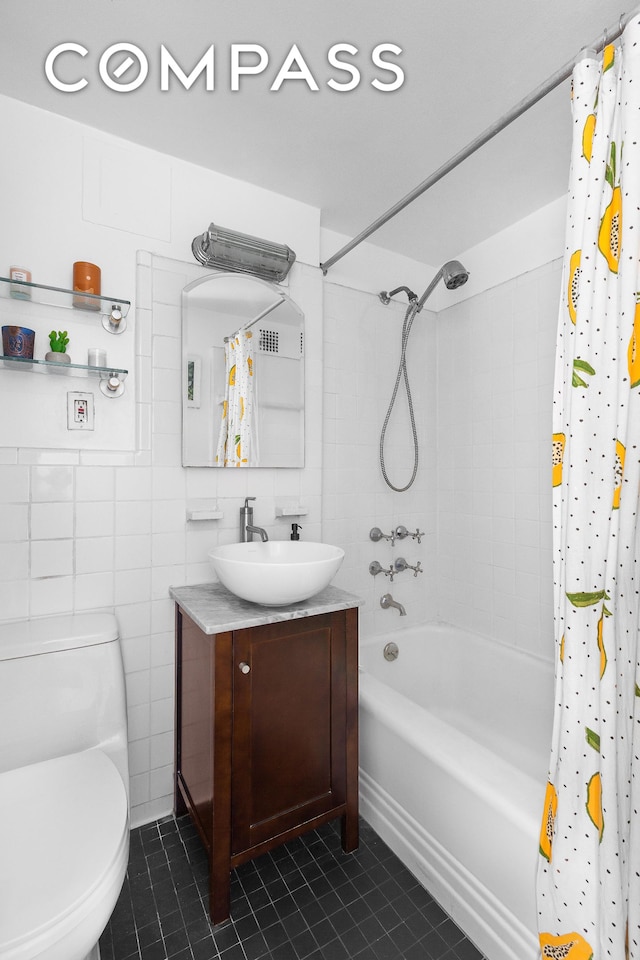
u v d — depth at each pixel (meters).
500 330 2.30
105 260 1.60
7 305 1.44
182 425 1.71
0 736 1.24
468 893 1.25
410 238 2.35
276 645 1.38
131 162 1.65
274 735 1.38
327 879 1.42
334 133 1.62
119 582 1.61
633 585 1.00
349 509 2.30
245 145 1.68
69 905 0.81
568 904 0.98
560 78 1.09
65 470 1.52
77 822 1.00
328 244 2.27
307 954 1.18
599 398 1.02
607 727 0.96
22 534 1.46
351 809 1.52
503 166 1.81
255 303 1.87
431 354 2.65
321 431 2.10
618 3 1.17
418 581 2.57
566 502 1.07
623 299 0.97
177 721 1.68
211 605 1.47
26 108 1.48
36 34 1.26
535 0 1.16
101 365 1.53
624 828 0.99
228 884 1.28
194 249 1.75
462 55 1.32
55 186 1.52
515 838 1.14
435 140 1.66
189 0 1.17
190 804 1.51
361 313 2.36
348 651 1.53
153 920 1.27
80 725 1.34
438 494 2.66
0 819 1.00
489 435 2.37
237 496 1.85
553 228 2.06
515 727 2.08
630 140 0.96
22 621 1.46
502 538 2.30
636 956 0.93
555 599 1.12
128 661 1.62
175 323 1.72
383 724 1.58
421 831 1.43
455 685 2.39
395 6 1.18
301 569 1.33
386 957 1.18
